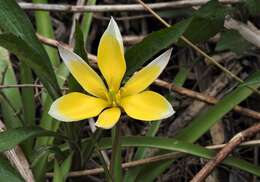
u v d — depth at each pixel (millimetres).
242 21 414
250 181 391
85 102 281
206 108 409
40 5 415
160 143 359
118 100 282
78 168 369
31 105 384
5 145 313
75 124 348
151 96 277
